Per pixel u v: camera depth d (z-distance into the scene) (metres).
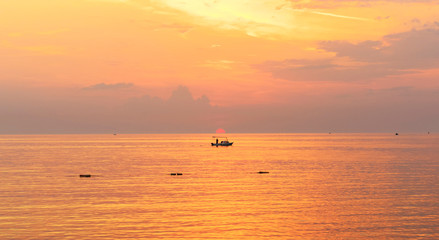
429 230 44.84
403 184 75.50
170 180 82.81
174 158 144.00
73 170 101.94
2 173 94.88
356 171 98.50
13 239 41.56
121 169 104.81
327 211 53.28
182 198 62.28
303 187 72.75
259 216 50.81
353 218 49.75
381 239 42.03
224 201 60.00
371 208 54.94
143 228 45.53
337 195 64.44
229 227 46.09
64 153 173.88
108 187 73.12
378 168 105.31
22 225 46.38
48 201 59.84
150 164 119.56
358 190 69.06
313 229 45.38
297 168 106.75
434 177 85.50
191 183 78.31
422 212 52.44
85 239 41.66
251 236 42.97
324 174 92.56
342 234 43.66
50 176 89.31
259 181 81.00
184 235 43.16
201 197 63.22
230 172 97.62
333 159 137.25
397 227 45.97
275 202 59.16
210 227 46.09
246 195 64.75
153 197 63.22
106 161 130.62
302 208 55.16
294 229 45.44
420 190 68.62
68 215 51.03
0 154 166.50
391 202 58.66
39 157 149.00
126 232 44.03
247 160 134.12
